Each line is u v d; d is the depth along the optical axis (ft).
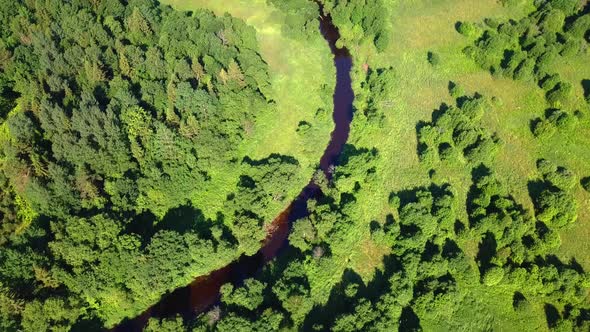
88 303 361.51
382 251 386.93
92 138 405.80
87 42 479.82
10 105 445.37
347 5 539.29
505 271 348.38
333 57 533.55
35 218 376.89
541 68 446.60
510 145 420.77
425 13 533.55
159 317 371.35
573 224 367.04
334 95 503.20
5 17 506.89
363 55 524.93
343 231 383.65
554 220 366.43
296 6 562.66
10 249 346.33
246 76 471.62
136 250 358.64
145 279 354.95
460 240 377.09
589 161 398.42
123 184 387.34
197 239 377.91
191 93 434.71
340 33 551.18
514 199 390.83
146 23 499.92
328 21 571.28
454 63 486.38
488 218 369.71
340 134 473.26
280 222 418.72
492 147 409.49
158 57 462.60
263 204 406.21
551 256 357.82
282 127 473.26
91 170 396.37
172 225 407.64
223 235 402.31
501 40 463.01
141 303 373.20
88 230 355.97
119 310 367.66
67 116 419.13
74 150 390.83
